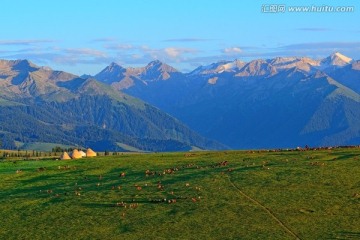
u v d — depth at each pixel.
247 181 94.50
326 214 76.62
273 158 114.56
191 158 124.38
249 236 69.38
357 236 68.38
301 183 91.50
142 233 72.31
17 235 74.50
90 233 73.50
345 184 89.88
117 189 95.75
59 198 92.62
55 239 71.94
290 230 71.25
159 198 87.81
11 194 99.31
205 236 70.12
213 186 92.81
